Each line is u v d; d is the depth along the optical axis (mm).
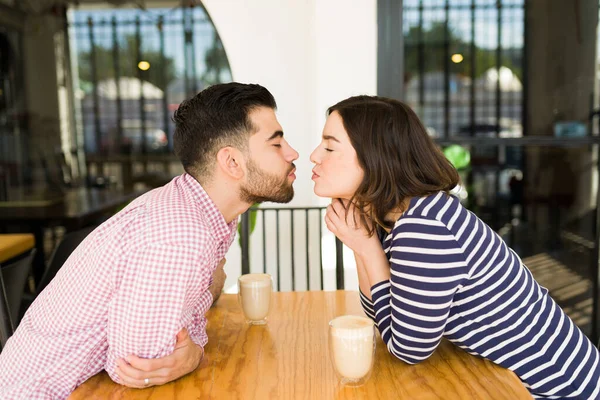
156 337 1057
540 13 3271
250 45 3840
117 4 4637
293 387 1060
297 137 3844
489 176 3371
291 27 3814
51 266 2123
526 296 1186
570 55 3275
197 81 4586
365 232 1212
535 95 3316
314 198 3795
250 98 1175
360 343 1045
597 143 3293
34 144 4867
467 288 1141
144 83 4699
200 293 1170
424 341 1108
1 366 1205
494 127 3344
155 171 4812
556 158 3334
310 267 3773
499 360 1175
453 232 1099
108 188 4848
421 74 3332
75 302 1117
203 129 1178
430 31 3309
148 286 1043
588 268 3350
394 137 1145
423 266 1086
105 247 1084
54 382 1142
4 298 1434
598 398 1206
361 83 3322
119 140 4805
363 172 1155
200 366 1163
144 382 1064
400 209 1162
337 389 1051
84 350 1135
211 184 1204
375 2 3285
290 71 3830
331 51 3309
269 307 1420
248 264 2301
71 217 4320
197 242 1069
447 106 3342
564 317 1244
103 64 4742
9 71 4812
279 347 1257
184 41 4543
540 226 3369
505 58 3307
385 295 1196
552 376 1177
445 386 1062
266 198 1230
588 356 1219
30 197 4723
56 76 4816
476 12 3289
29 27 4789
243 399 1016
